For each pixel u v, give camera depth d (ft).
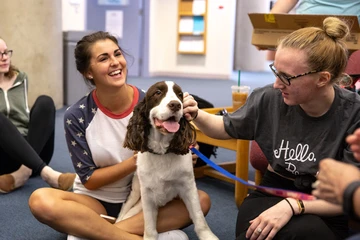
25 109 9.75
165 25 28.86
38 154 9.34
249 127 5.74
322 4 8.39
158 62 29.40
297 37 4.84
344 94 5.11
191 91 22.57
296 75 4.78
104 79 6.05
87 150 6.31
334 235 4.90
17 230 7.26
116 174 6.14
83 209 5.76
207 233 5.96
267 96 5.58
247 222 5.44
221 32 27.96
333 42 4.81
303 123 5.23
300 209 4.92
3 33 15.20
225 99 20.39
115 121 6.32
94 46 6.05
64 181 8.32
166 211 6.19
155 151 5.57
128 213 6.36
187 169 5.77
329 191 3.40
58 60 17.13
